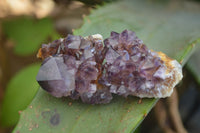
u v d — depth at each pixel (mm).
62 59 314
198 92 452
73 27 526
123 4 421
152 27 389
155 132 434
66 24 535
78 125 307
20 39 498
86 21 373
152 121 435
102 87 317
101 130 304
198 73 400
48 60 314
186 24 397
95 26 374
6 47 551
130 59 315
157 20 402
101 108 315
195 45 355
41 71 312
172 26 393
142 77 314
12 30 503
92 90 312
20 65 550
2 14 541
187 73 433
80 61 317
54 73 310
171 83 321
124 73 311
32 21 509
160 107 424
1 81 536
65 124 307
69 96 320
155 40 372
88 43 321
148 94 316
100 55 324
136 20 397
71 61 313
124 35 324
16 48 492
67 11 536
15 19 523
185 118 447
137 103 316
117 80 313
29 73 445
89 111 313
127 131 302
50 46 329
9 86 440
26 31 501
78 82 312
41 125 307
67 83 309
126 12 409
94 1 437
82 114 312
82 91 311
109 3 419
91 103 315
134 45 323
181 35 375
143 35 378
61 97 320
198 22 402
